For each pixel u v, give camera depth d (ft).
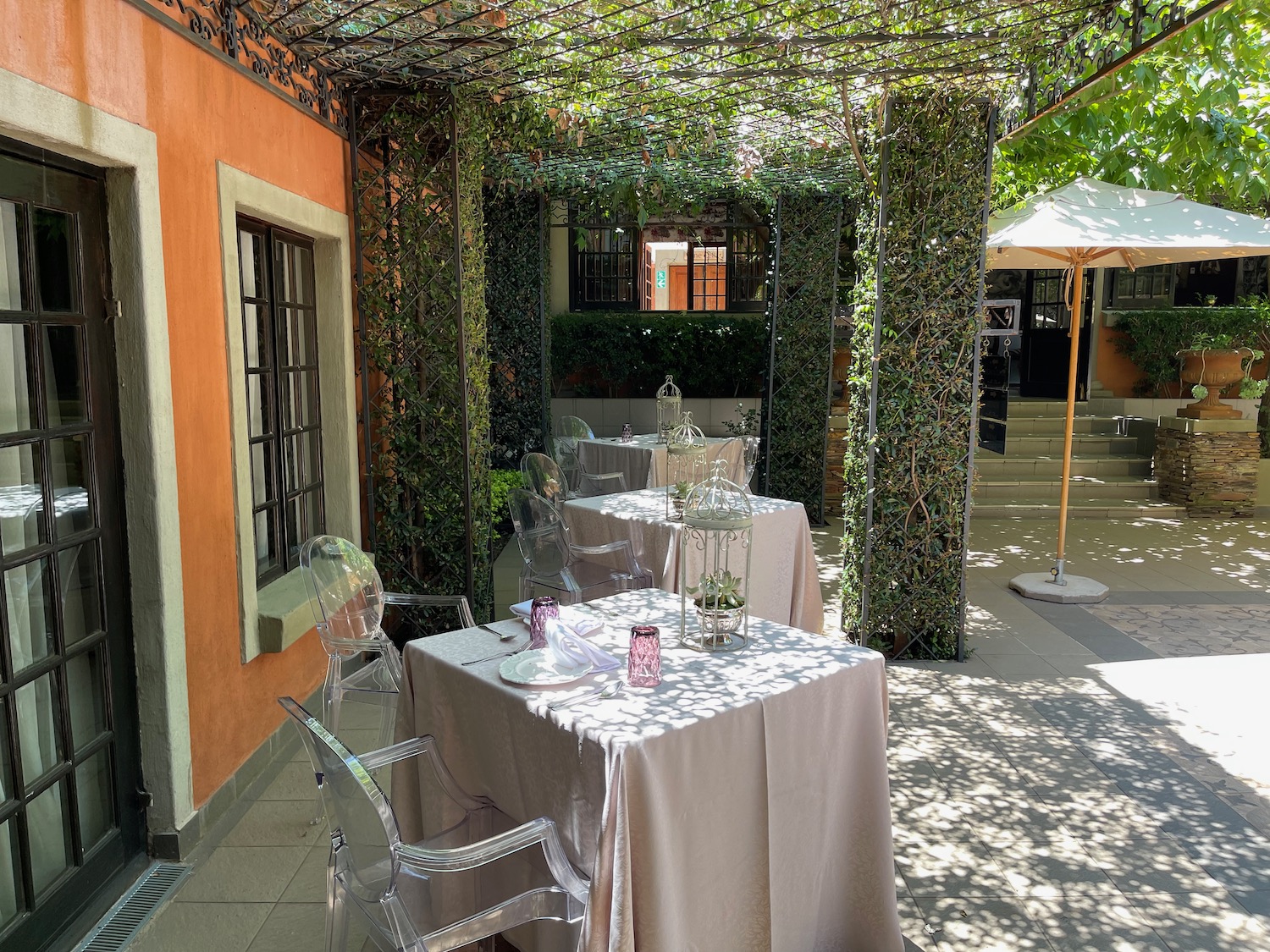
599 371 38.65
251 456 13.08
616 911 6.57
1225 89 18.30
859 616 16.51
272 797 11.58
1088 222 16.97
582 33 13.04
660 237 38.68
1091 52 12.37
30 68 7.50
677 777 6.90
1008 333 20.71
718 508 9.20
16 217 8.10
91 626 9.18
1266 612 19.52
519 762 7.69
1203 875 9.77
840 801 8.39
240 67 11.55
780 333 27.94
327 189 14.80
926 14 12.52
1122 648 17.21
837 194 26.89
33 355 8.30
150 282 9.43
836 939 8.55
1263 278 35.58
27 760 8.23
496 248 29.45
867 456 16.02
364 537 16.89
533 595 16.12
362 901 6.64
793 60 14.21
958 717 13.98
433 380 16.29
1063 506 21.01
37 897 8.25
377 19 12.17
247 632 11.69
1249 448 29.25
